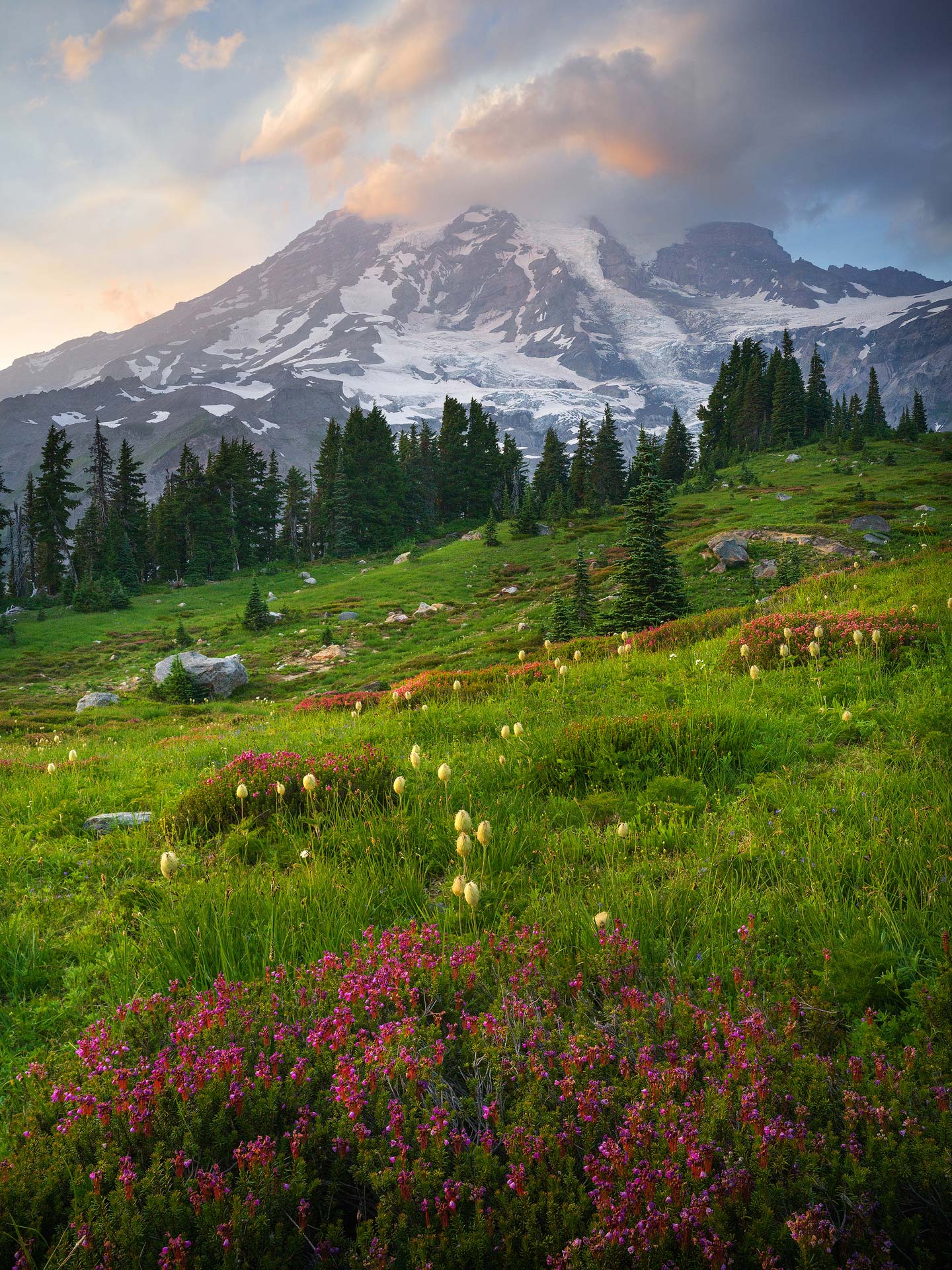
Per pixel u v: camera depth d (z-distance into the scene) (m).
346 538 108.25
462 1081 2.88
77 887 6.25
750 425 126.81
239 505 113.12
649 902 4.12
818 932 3.71
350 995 3.26
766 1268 1.88
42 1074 3.08
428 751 9.07
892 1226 2.01
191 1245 2.11
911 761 6.08
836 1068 2.64
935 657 9.12
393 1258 2.05
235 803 7.39
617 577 31.88
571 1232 2.07
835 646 10.55
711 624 17.70
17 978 4.52
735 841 5.12
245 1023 3.10
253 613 63.22
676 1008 3.00
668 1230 1.99
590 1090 2.49
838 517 55.91
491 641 45.12
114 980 4.23
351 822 6.33
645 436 31.00
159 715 36.44
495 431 139.50
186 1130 2.50
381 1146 2.43
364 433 124.75
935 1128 2.20
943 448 92.38
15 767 13.30
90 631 70.12
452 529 127.56
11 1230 2.21
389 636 54.91
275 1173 2.27
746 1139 2.27
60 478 98.62
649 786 6.29
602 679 12.47
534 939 3.75
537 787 6.93
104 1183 2.36
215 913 4.40
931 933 3.52
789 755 6.73
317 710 25.08
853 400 141.12
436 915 4.43
